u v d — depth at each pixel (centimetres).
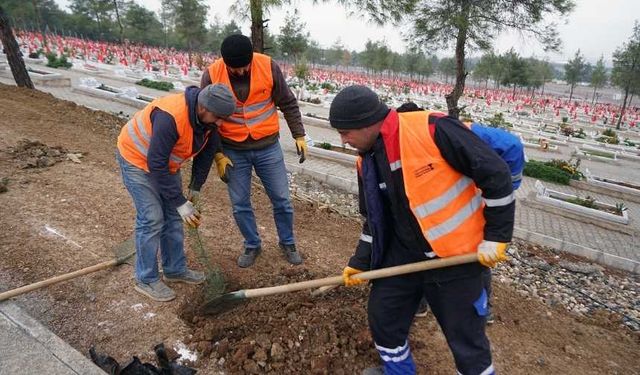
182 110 283
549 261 651
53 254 388
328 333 316
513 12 1047
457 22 1020
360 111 205
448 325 233
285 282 381
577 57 5019
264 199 600
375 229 235
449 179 212
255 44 946
